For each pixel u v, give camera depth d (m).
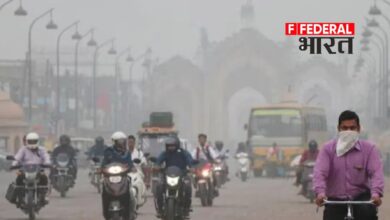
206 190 52.00
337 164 19.56
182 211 38.62
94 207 50.00
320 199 19.23
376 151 19.53
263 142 108.94
